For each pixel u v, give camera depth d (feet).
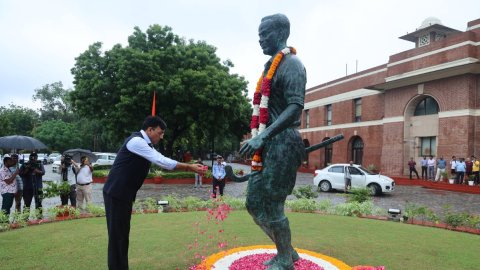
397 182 66.03
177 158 114.93
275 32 11.50
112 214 11.39
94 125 141.79
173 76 67.72
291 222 24.84
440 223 26.30
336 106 96.68
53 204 35.78
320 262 14.47
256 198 11.50
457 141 62.28
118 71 67.00
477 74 61.52
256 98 12.19
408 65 71.20
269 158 11.14
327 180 52.42
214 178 39.60
